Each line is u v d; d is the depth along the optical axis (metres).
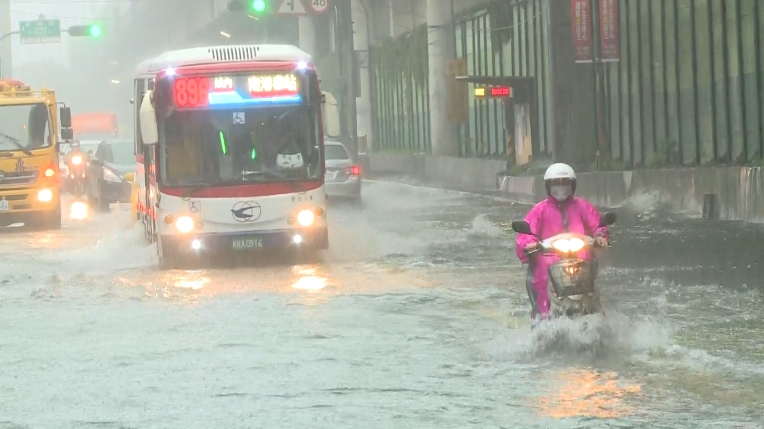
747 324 22.06
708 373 17.55
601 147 66.25
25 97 53.06
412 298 26.81
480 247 38.75
